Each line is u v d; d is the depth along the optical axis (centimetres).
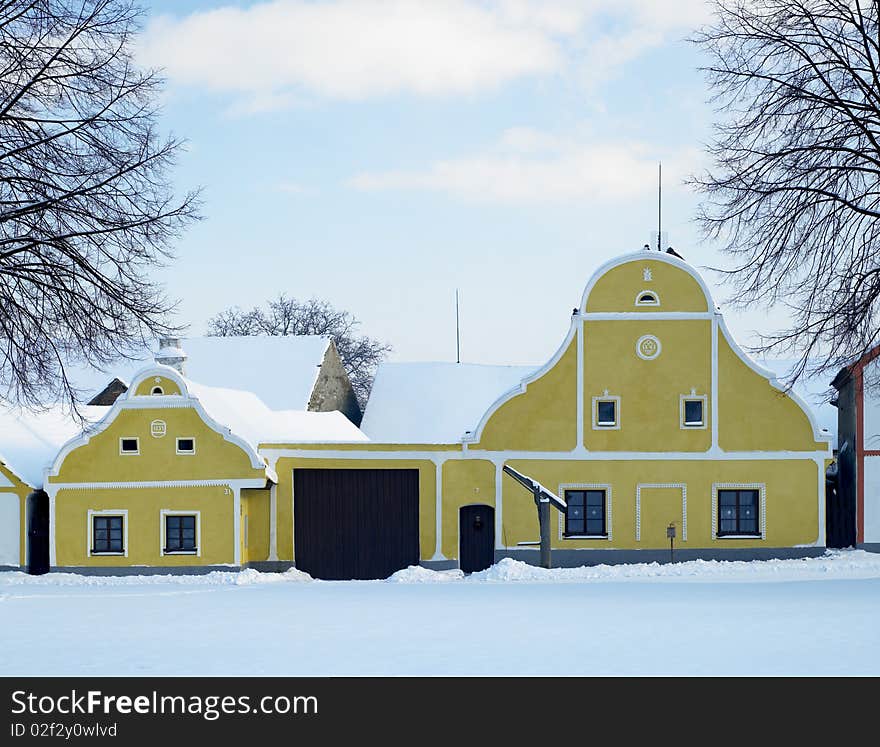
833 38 2969
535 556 4372
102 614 2680
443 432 6450
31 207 2698
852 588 3112
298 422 5328
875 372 3569
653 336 4391
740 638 2061
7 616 2648
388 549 4428
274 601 3011
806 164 2983
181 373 4909
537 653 1925
